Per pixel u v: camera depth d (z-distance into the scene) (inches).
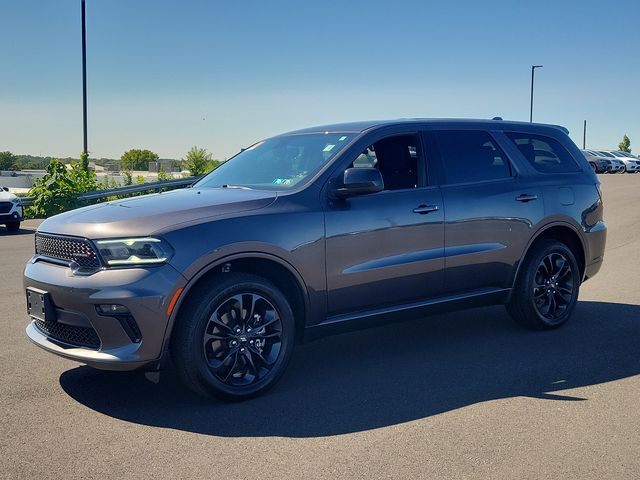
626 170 1815.9
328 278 185.8
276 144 223.5
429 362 203.2
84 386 183.0
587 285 322.7
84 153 814.5
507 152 233.8
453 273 212.1
